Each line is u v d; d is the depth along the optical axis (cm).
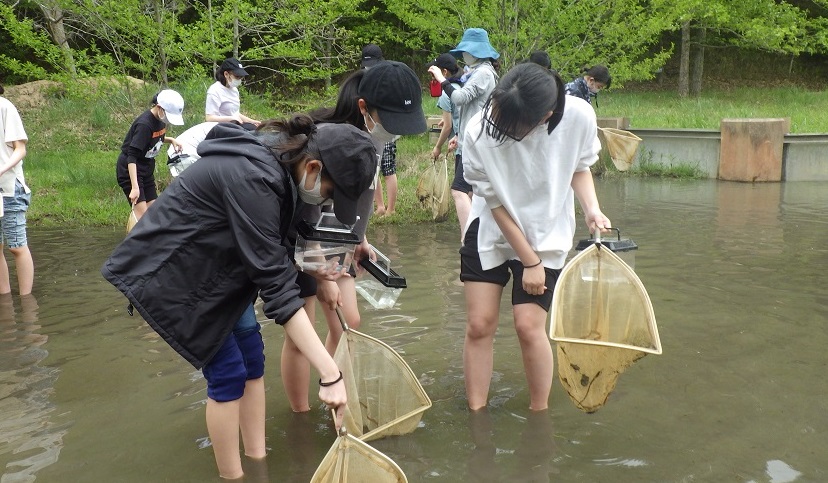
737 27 2042
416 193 901
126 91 1277
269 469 336
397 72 338
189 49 1095
